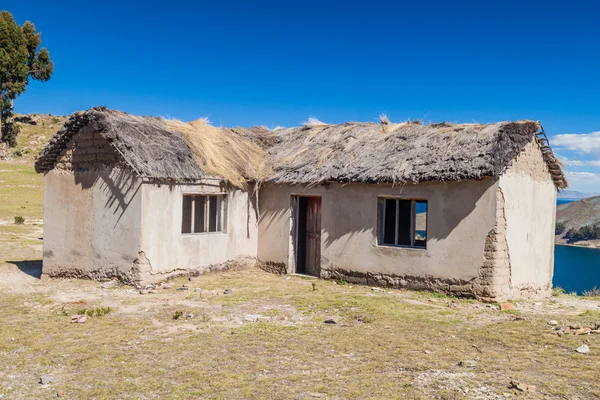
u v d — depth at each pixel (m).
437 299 11.16
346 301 10.56
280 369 6.59
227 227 14.21
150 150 12.32
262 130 17.55
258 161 15.35
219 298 10.87
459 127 12.66
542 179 12.87
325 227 13.65
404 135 13.28
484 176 10.73
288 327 8.59
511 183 11.45
